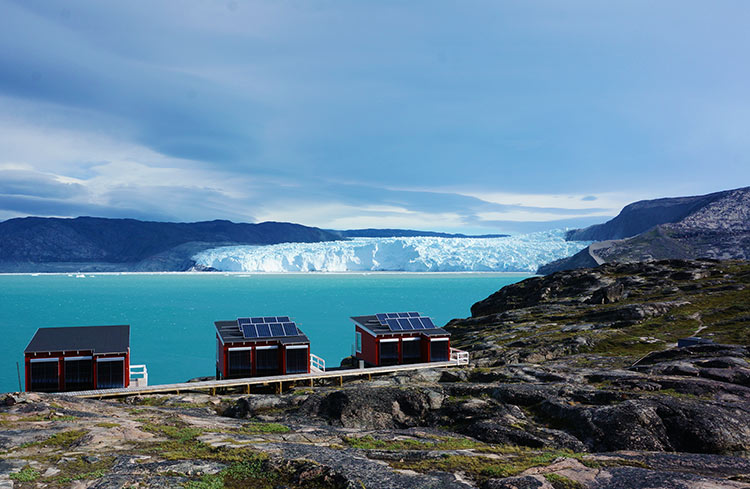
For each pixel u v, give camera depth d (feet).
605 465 52.60
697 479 46.01
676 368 101.35
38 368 115.24
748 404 79.82
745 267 264.11
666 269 273.95
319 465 48.65
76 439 57.47
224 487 44.98
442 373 128.47
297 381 134.00
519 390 92.48
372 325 155.94
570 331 186.70
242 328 139.64
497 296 302.66
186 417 78.79
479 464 52.70
